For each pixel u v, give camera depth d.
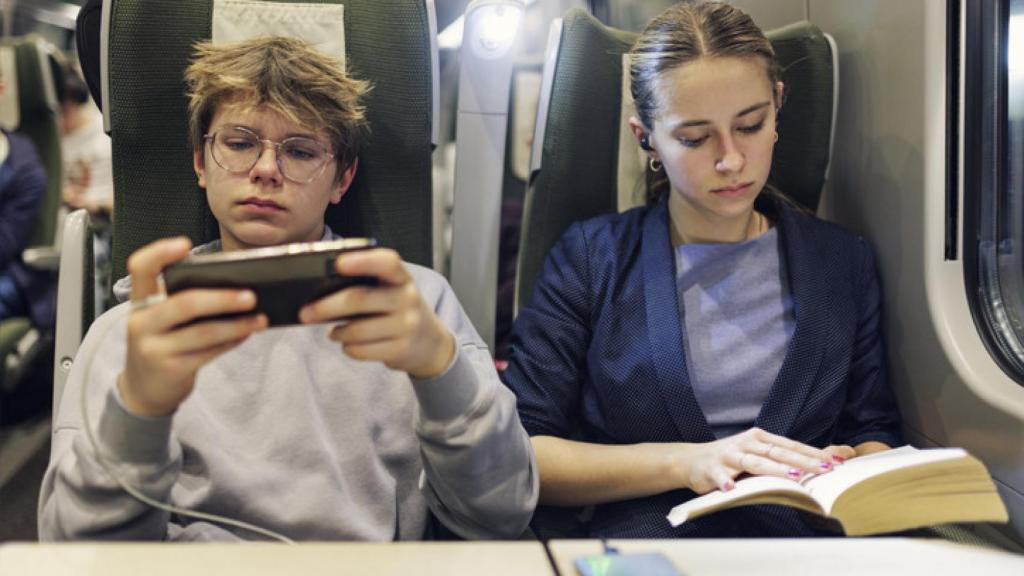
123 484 0.85
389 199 1.50
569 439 1.49
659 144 1.33
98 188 3.38
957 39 1.38
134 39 1.37
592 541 0.81
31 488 2.38
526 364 1.39
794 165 1.63
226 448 1.11
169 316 0.74
